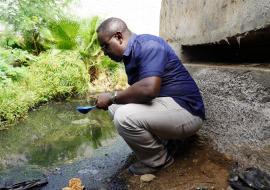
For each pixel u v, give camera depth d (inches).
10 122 94.7
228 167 51.0
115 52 52.3
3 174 59.8
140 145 51.8
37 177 57.9
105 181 54.8
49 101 125.6
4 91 101.8
